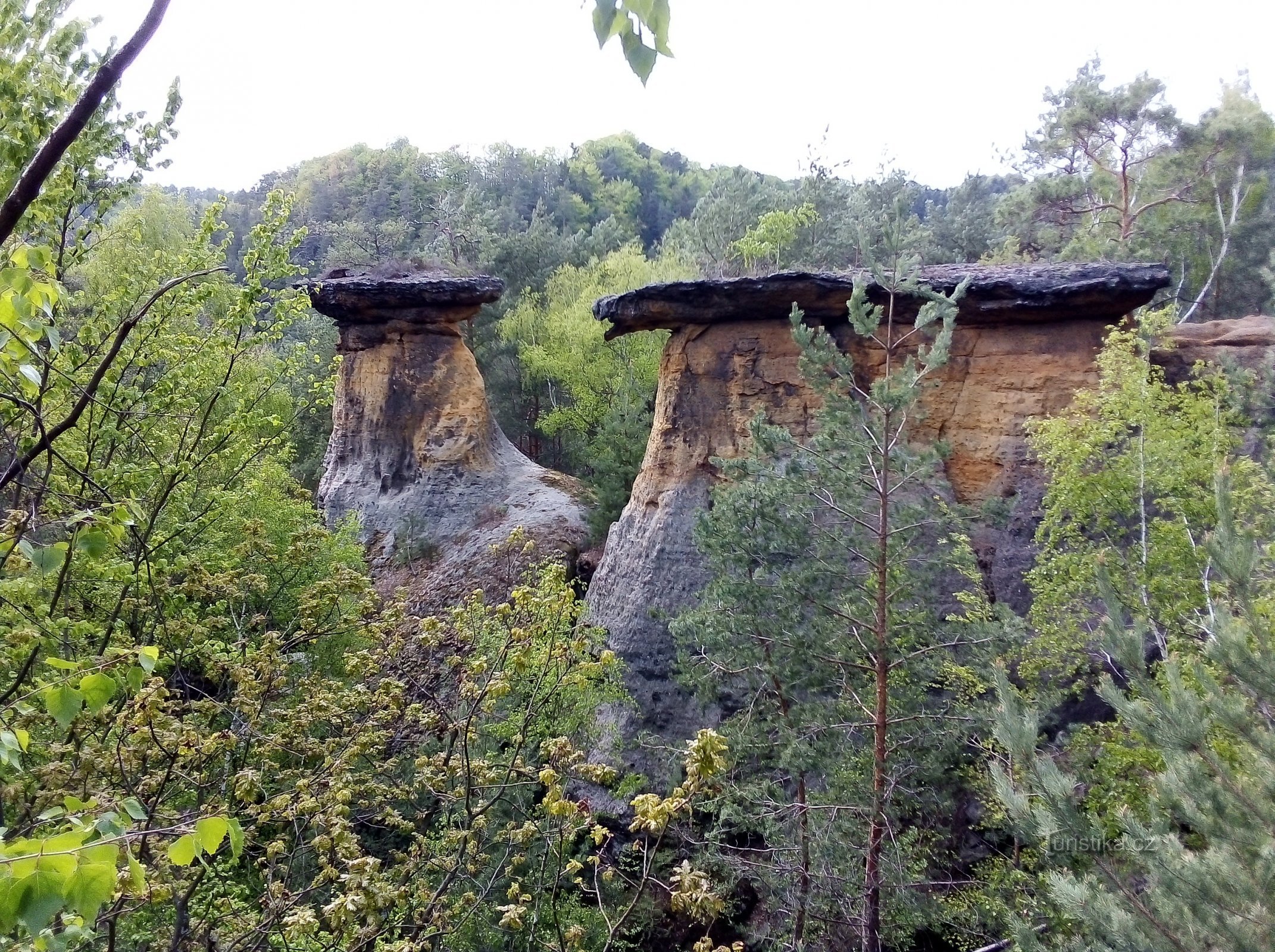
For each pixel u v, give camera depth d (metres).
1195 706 5.64
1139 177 31.39
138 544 8.27
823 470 10.14
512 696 11.48
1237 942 5.04
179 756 6.25
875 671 9.86
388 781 9.09
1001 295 13.75
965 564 10.36
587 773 6.68
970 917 9.54
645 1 2.11
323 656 11.73
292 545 9.97
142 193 29.75
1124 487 10.91
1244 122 27.33
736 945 5.52
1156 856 5.54
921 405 14.05
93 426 8.81
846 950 10.35
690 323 16.50
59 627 6.61
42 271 3.93
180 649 8.71
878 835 9.30
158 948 5.94
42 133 7.83
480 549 22.52
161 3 3.17
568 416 31.59
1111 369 11.59
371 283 22.84
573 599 9.44
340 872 7.44
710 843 11.14
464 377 24.30
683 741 14.14
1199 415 10.78
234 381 10.64
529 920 7.65
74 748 6.12
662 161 91.69
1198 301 26.36
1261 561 7.22
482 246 39.44
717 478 16.39
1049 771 5.99
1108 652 6.57
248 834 6.96
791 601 10.29
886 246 10.22
